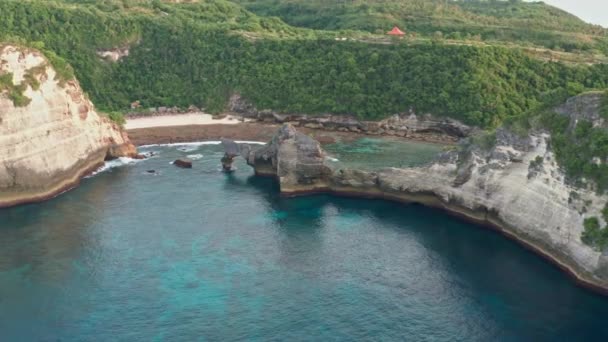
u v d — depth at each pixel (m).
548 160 79.12
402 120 145.75
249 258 78.12
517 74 147.75
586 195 72.12
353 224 90.81
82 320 63.00
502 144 87.25
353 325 63.16
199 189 105.00
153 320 63.28
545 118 80.81
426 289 70.81
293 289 70.31
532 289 70.69
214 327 62.22
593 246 69.69
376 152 128.88
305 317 64.50
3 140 91.88
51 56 107.94
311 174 103.50
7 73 94.44
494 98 138.38
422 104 143.75
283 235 85.88
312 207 98.19
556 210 76.69
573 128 76.50
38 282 70.31
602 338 60.69
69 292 68.38
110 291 68.88
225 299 67.75
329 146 134.25
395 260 78.56
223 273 73.81
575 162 74.06
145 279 71.88
